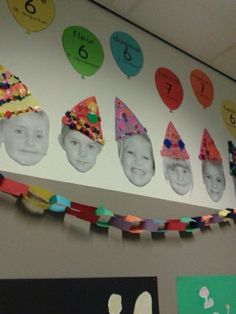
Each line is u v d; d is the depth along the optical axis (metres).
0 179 0.84
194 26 1.44
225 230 1.38
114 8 1.33
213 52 1.61
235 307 1.28
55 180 0.97
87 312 0.90
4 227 0.84
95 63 1.21
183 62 1.57
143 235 1.11
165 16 1.38
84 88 1.14
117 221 1.02
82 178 1.03
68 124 1.06
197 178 1.39
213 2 1.33
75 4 1.24
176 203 1.26
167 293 1.10
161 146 1.31
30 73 1.03
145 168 1.21
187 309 1.13
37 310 0.83
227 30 1.48
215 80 1.70
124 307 0.98
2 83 0.96
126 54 1.33
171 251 1.16
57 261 0.90
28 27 1.07
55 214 0.93
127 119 1.23
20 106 0.97
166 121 1.37
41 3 1.13
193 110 1.51
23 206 0.88
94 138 1.11
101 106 1.17
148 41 1.45
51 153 0.99
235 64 1.70
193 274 1.19
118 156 1.15
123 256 1.03
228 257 1.34
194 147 1.44
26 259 0.85
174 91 1.46
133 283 1.02
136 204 1.13
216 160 1.51
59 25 1.16
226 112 1.68
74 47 1.17
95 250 0.98
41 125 1.00
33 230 0.88
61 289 0.88
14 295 0.81
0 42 0.99
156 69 1.43
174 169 1.31
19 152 0.93
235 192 1.54
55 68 1.09
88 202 1.01
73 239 0.94
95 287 0.94
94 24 1.27
